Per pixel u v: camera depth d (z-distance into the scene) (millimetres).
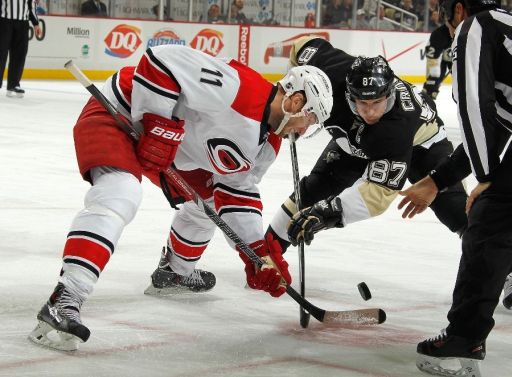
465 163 4121
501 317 4867
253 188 4395
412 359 4094
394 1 22344
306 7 21422
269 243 4227
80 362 3744
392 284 5438
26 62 17547
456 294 3797
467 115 3602
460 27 3682
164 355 3918
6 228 6230
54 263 5371
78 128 4086
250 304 4844
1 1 14047
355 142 4656
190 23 19484
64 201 7340
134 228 6484
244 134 3996
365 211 4586
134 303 4699
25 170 8664
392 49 22250
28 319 4258
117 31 18484
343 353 4125
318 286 5305
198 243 4797
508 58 3627
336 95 4672
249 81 3971
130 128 4016
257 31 20266
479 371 3818
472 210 3787
